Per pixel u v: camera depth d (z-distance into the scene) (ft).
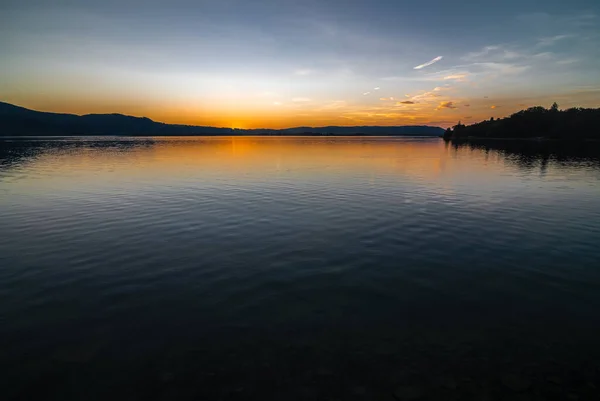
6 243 50.26
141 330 27.99
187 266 41.60
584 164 177.06
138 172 137.90
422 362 23.81
